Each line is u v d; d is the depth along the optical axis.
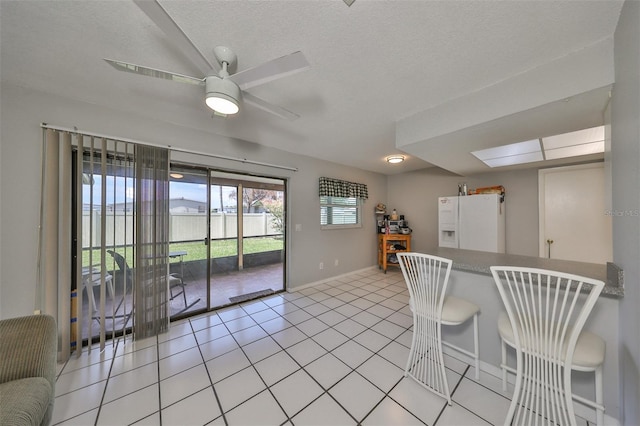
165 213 2.38
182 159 2.57
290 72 1.30
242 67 1.52
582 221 3.09
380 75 1.63
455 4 1.08
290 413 1.42
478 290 1.82
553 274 1.14
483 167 3.46
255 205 5.82
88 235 2.07
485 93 1.77
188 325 2.55
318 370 1.81
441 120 2.04
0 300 1.76
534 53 1.41
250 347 2.12
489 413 1.41
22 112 1.82
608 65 1.28
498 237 3.30
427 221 4.85
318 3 1.08
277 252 6.00
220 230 4.80
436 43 1.33
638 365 1.00
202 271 2.93
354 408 1.45
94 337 2.19
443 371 1.52
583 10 1.11
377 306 3.08
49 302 1.86
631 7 1.00
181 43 1.08
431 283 1.62
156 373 1.78
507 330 1.37
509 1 1.07
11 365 1.14
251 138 2.98
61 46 1.37
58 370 1.81
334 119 2.38
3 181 1.77
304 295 3.51
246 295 3.48
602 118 1.70
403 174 5.25
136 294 2.22
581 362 1.13
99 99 2.00
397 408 1.45
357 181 4.78
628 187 1.06
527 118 1.72
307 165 3.87
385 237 4.84
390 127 2.59
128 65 1.16
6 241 1.78
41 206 1.85
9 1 1.06
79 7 1.10
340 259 4.48
